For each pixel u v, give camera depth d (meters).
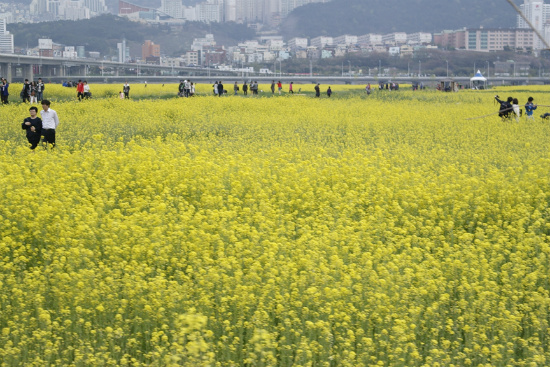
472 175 18.14
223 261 9.22
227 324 7.96
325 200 14.22
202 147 22.23
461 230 12.66
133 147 19.89
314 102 52.00
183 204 13.31
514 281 9.55
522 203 13.79
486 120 32.97
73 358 7.71
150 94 71.00
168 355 7.18
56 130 27.55
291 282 9.16
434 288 8.92
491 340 7.95
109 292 8.61
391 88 101.75
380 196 14.34
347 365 7.12
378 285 8.83
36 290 8.71
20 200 12.70
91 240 10.51
